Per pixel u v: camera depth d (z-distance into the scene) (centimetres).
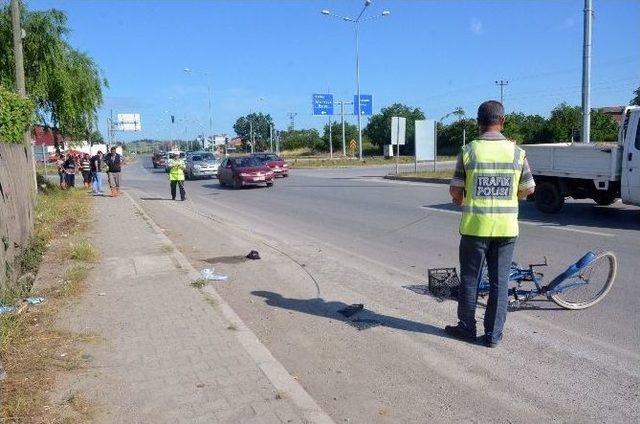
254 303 664
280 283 756
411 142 7056
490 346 510
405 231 1170
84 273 764
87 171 2756
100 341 507
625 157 1151
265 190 2459
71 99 2141
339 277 784
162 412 376
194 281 722
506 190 480
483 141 486
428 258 898
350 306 632
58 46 2038
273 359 465
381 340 536
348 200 1862
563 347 509
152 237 1097
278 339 545
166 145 13700
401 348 514
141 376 432
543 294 611
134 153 15175
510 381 443
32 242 962
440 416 391
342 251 980
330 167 4581
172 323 556
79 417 367
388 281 756
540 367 468
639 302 630
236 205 1869
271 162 3331
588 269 614
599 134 4338
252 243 1072
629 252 886
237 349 487
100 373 436
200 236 1170
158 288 692
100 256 895
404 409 402
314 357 499
